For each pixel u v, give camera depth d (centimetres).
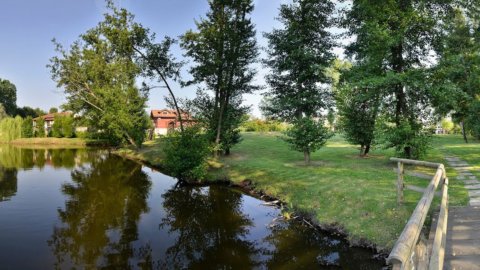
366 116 1947
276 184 1509
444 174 868
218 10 2306
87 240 1002
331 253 881
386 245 846
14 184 1936
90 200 1527
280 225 1112
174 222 1183
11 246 950
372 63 1577
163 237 1032
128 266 826
